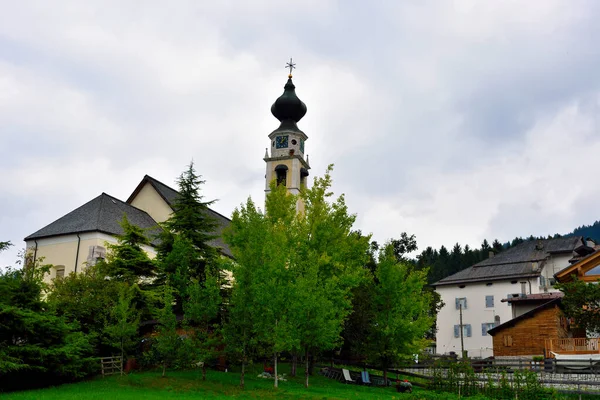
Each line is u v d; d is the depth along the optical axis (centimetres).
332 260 3186
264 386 2791
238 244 3130
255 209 3088
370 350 3469
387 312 3450
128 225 3662
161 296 3216
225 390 2577
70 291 3117
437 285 7625
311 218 3350
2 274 2556
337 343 3362
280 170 6944
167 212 5384
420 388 3397
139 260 3528
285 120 7156
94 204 4769
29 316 2369
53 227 4647
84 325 2989
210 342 2802
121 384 2553
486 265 7738
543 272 7538
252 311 2723
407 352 3438
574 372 3378
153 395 2316
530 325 4475
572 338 4156
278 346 2645
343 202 3506
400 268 3516
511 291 7206
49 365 2403
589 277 4578
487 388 2914
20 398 2109
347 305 3195
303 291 2781
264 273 2778
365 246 3572
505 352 4528
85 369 2631
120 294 2919
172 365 3048
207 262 3544
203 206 3788
